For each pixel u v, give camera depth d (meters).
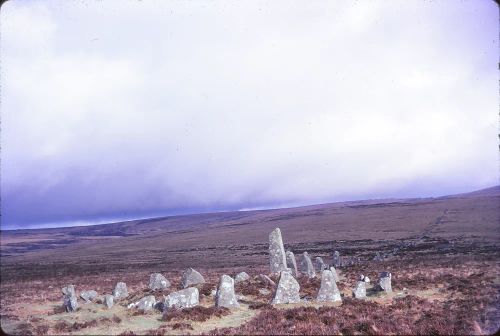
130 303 21.41
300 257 56.28
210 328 14.92
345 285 25.58
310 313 15.84
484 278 23.84
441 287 22.66
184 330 14.66
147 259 82.12
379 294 21.36
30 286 38.78
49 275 53.19
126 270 55.91
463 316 14.82
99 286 35.03
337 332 13.35
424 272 28.95
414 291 21.89
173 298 18.89
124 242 172.25
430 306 17.20
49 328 16.05
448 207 122.19
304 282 25.91
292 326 14.06
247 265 51.00
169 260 74.62
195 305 19.00
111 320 16.98
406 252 49.53
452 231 71.19
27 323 17.44
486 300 17.64
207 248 103.19
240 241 116.88
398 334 12.97
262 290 22.89
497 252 39.78
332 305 18.20
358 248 63.16
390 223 108.00
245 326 14.52
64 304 21.92
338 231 106.75
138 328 15.39
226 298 18.77
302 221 167.12
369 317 15.19
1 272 62.72
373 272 31.62
